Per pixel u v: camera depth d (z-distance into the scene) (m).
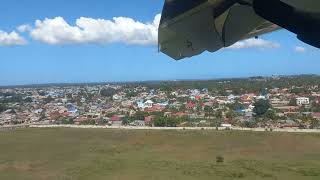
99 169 33.47
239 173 30.81
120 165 34.62
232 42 2.92
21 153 40.81
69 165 35.34
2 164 36.31
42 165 35.72
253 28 2.89
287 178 29.00
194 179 29.27
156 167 33.56
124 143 44.78
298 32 2.45
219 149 40.56
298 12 2.41
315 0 2.30
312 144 41.12
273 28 2.99
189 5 2.71
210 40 2.87
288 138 43.88
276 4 2.46
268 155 37.31
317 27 2.40
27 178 31.58
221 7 2.74
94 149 41.94
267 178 29.16
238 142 43.34
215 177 29.77
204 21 2.79
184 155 38.34
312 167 32.31
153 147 42.44
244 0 2.68
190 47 2.92
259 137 45.09
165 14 2.87
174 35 2.89
